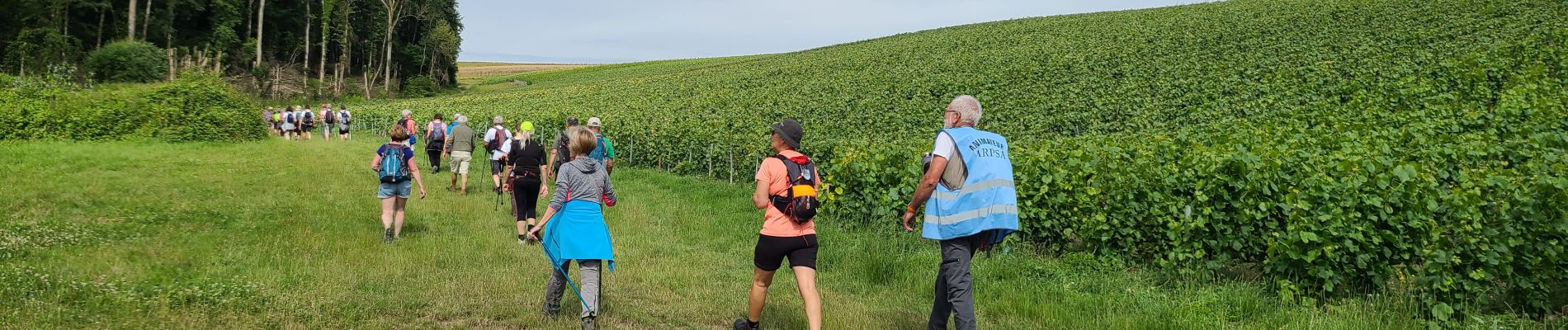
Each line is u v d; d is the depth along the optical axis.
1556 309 5.07
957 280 4.31
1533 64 17.30
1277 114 17.44
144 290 5.09
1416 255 5.26
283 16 81.12
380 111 35.16
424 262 6.66
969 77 33.91
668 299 5.77
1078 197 7.13
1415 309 5.13
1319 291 5.56
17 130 18.03
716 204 11.62
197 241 7.08
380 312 5.03
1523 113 11.16
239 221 8.36
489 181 14.19
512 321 4.99
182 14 69.94
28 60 51.22
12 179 10.56
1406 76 18.72
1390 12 34.78
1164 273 6.29
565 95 49.66
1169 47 35.69
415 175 7.79
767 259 4.55
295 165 15.32
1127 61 33.22
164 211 8.70
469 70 112.44
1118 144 10.22
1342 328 4.80
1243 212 5.97
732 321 5.28
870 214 9.40
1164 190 6.61
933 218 4.39
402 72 89.81
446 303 5.31
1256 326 5.05
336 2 78.19
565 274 5.06
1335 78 20.58
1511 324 4.80
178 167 13.69
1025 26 56.97
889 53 50.56
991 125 21.22
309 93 70.12
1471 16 30.09
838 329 5.01
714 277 6.60
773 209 4.57
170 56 53.53
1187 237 6.23
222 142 20.77
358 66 90.25
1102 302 5.64
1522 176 6.28
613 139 18.95
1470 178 6.21
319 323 4.64
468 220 9.32
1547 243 4.80
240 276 5.68
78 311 4.48
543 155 8.38
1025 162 8.10
